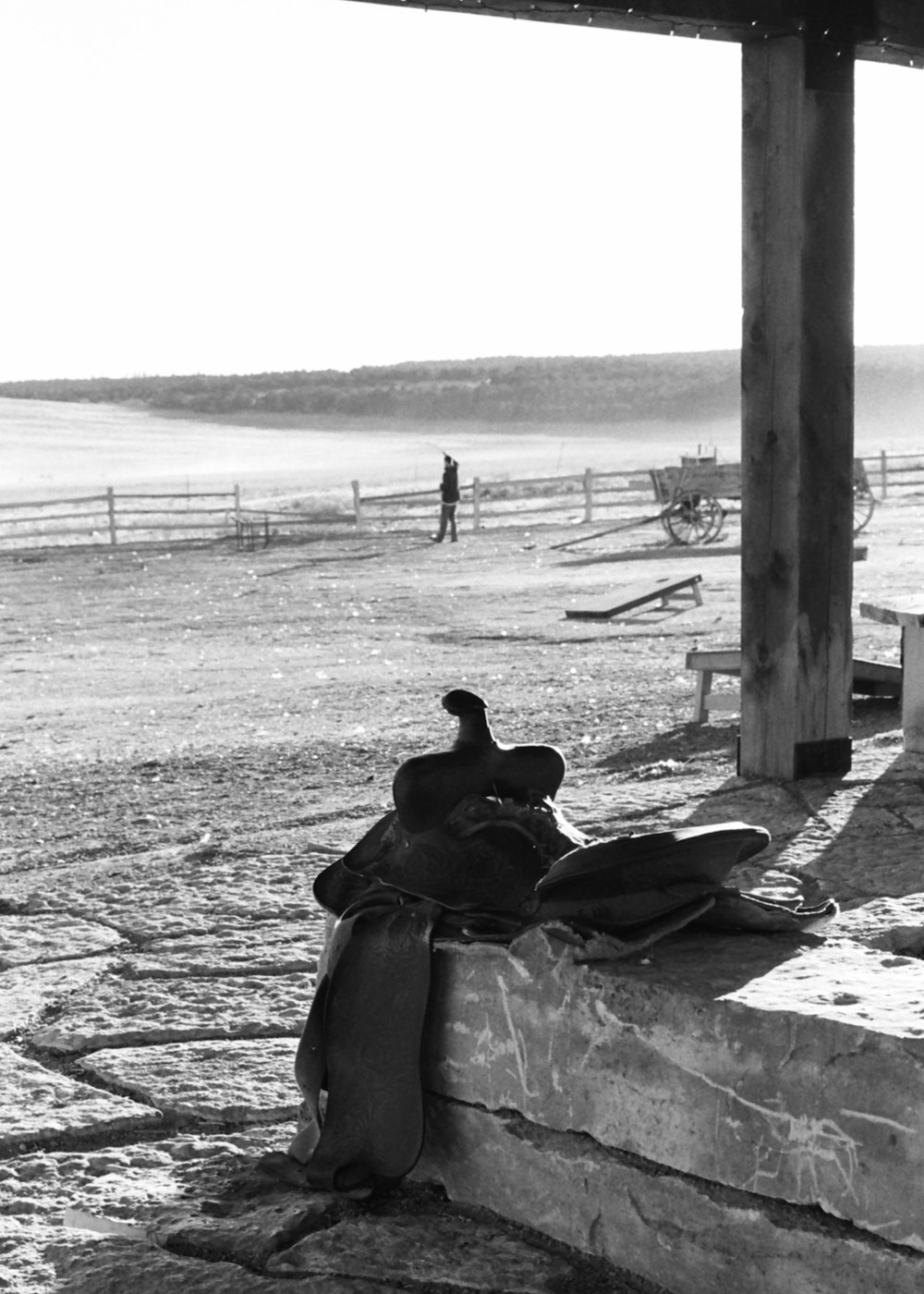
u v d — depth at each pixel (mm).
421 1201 3527
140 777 10055
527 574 24703
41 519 34969
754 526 7598
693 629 17062
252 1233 3338
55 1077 4512
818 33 7141
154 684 15391
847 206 7344
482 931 3504
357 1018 3574
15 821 8961
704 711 10602
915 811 6773
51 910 6387
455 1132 3488
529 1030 3320
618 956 3254
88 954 5750
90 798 9492
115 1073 4477
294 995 5098
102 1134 4129
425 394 198125
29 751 11641
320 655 16969
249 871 6785
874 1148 2748
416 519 35688
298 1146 3754
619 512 34781
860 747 8594
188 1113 4191
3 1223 3584
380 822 3828
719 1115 2975
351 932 3639
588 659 15172
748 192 7395
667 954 3309
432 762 3678
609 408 188625
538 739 10438
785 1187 2883
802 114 7172
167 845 7848
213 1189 3660
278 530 34938
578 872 3320
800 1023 2854
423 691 13586
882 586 19812
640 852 3344
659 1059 3070
